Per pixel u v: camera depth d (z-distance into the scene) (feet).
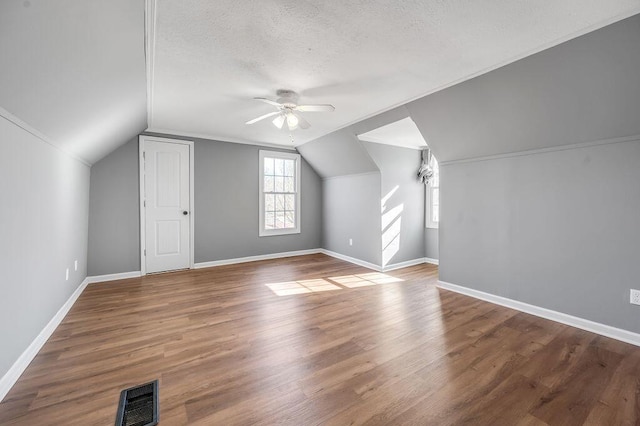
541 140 8.93
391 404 5.22
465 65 7.63
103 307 9.94
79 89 6.50
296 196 19.15
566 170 8.64
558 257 8.87
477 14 5.56
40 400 5.31
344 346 7.33
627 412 5.03
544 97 7.80
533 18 5.67
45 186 7.47
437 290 12.00
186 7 5.29
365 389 5.64
